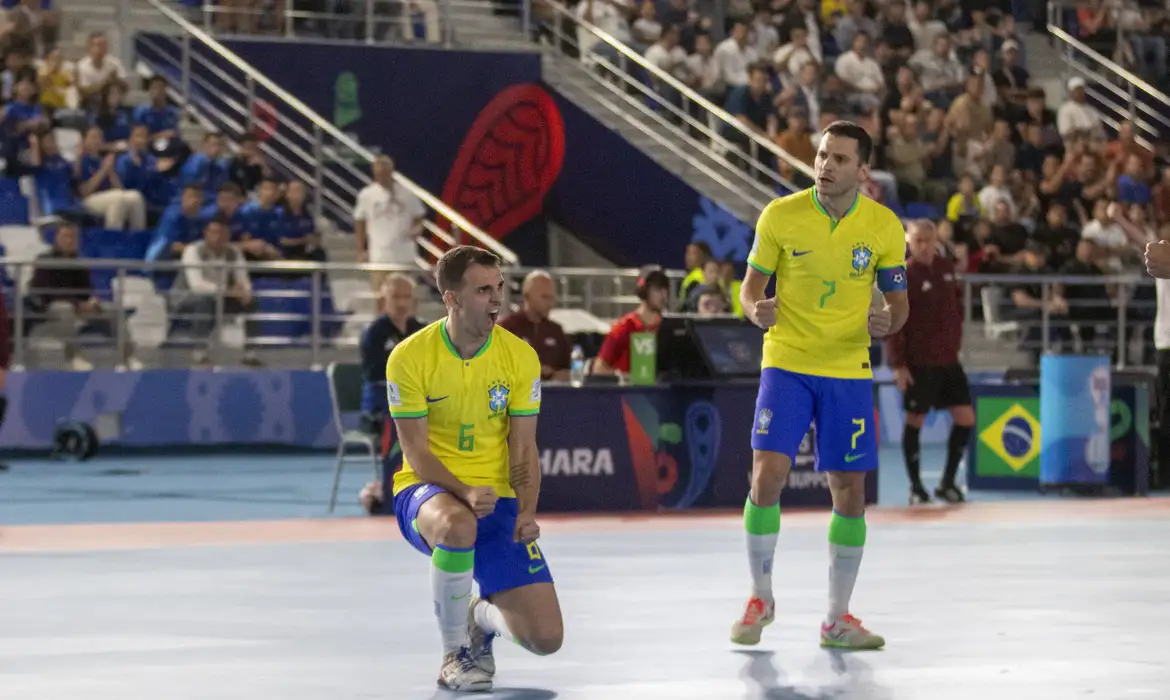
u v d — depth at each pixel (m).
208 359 40.81
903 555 21.56
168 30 49.09
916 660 13.91
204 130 46.62
